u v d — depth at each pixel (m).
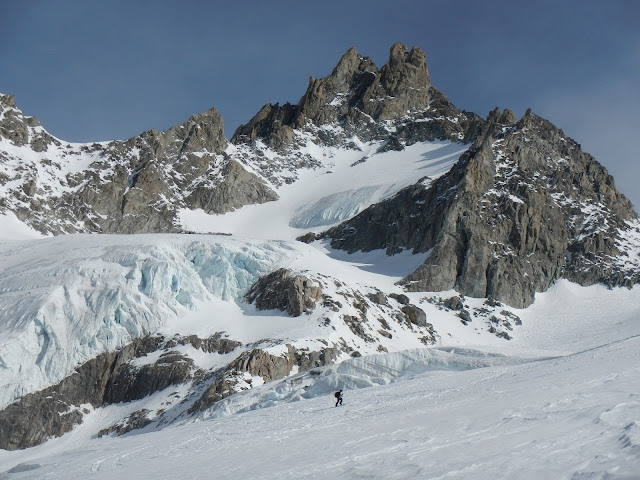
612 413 20.86
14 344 106.38
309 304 123.44
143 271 126.00
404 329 132.00
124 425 98.81
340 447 27.70
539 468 15.83
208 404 91.56
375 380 73.75
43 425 102.00
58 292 118.12
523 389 34.81
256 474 24.97
